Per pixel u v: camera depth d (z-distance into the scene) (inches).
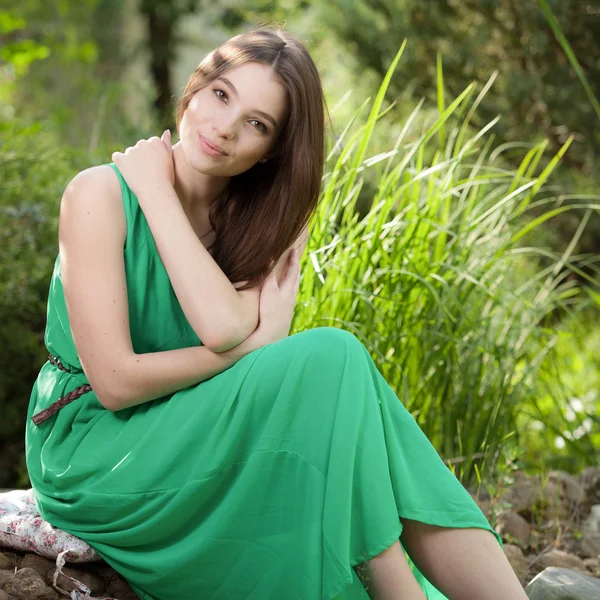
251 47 131.9
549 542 182.4
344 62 396.8
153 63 589.6
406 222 193.5
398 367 181.5
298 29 483.8
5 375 234.2
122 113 347.6
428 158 360.5
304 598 118.8
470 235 203.6
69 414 136.7
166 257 130.5
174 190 135.3
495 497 180.5
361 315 189.8
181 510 124.0
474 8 377.1
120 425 132.3
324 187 196.5
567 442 215.2
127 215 132.3
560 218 367.6
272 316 137.9
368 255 190.1
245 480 120.6
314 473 118.0
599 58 362.3
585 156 372.2
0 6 599.8
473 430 194.9
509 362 201.2
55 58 599.8
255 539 121.5
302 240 149.6
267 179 141.3
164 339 137.8
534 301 217.5
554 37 360.5
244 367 123.0
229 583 123.7
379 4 387.2
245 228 140.9
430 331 192.7
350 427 117.3
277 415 119.4
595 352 289.6
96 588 135.4
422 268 195.3
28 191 250.1
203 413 123.6
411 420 124.6
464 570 120.6
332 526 116.3
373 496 117.4
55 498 136.9
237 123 130.9
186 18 585.9
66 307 136.5
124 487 127.6
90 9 674.8
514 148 369.1
